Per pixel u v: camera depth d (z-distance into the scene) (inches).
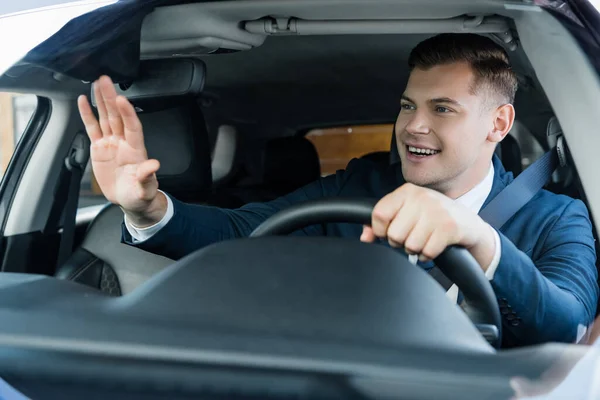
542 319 43.8
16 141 90.8
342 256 28.6
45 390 27.3
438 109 67.2
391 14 64.9
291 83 136.4
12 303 29.7
